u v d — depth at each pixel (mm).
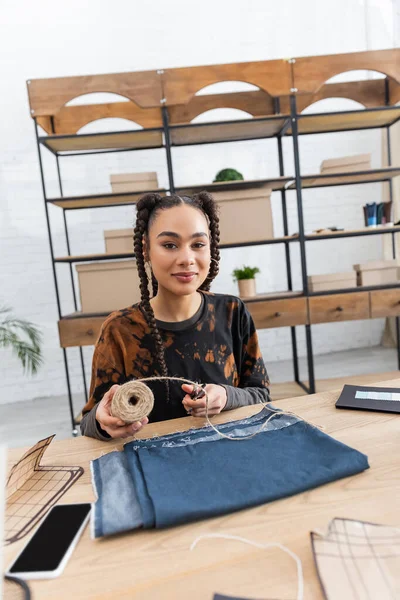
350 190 3609
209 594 379
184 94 2207
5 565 433
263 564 410
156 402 949
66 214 3227
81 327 2320
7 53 3092
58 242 3230
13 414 2945
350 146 3588
